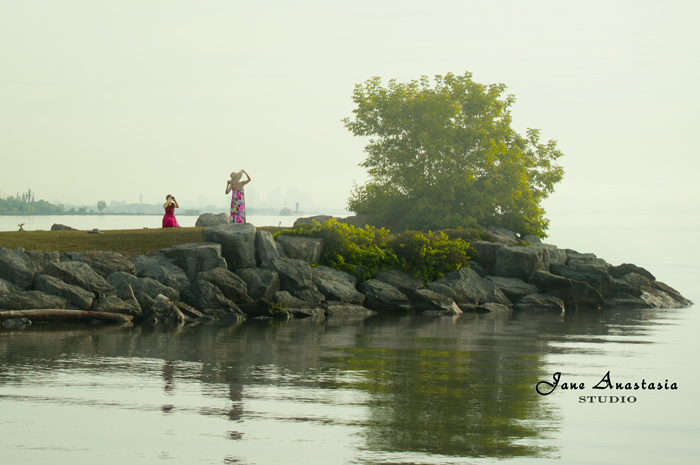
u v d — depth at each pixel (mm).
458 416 13211
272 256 33906
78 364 17656
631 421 13328
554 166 59344
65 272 29031
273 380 16062
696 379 17109
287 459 10656
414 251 37125
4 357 18562
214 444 11328
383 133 53406
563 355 20344
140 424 12375
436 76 53625
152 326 26484
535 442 11773
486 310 34812
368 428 12281
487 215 52094
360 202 54438
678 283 53250
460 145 51719
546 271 38281
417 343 22406
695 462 11000
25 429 12031
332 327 26891
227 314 29453
